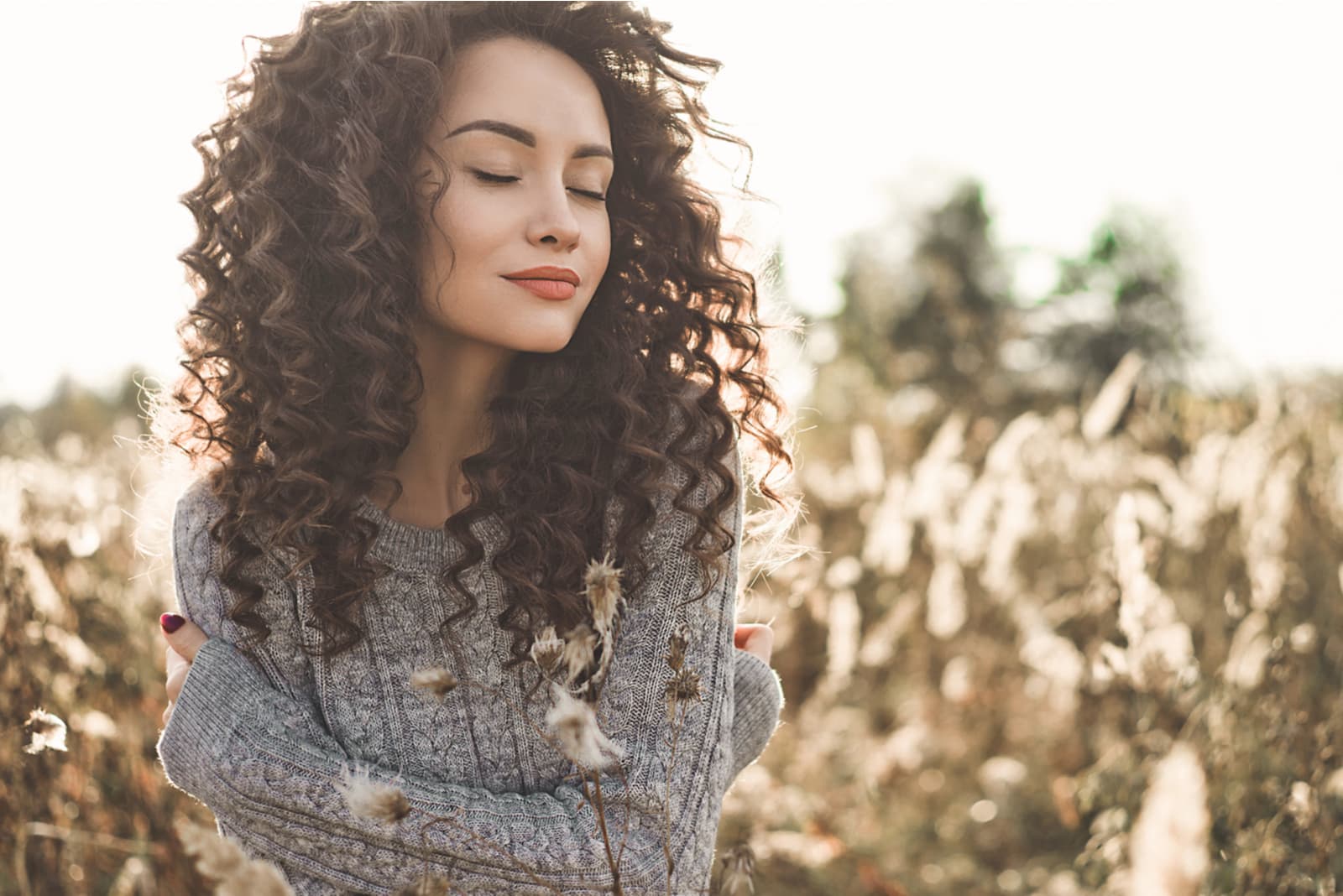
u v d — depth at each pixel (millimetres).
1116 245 18875
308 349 1513
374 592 1554
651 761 1558
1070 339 18188
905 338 16766
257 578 1550
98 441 6586
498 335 1509
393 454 1550
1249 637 2807
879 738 4793
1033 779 4305
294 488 1521
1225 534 3895
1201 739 2691
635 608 1611
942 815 4242
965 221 18891
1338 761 2488
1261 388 4902
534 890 1467
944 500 4973
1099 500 4949
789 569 4535
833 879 3461
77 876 2621
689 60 1722
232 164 1592
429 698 1554
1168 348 17922
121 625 2939
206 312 1604
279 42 1604
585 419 1628
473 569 1569
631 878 1489
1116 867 2719
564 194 1514
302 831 1464
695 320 1782
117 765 2725
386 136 1500
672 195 1744
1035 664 4129
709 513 1631
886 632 4598
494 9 1534
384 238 1502
